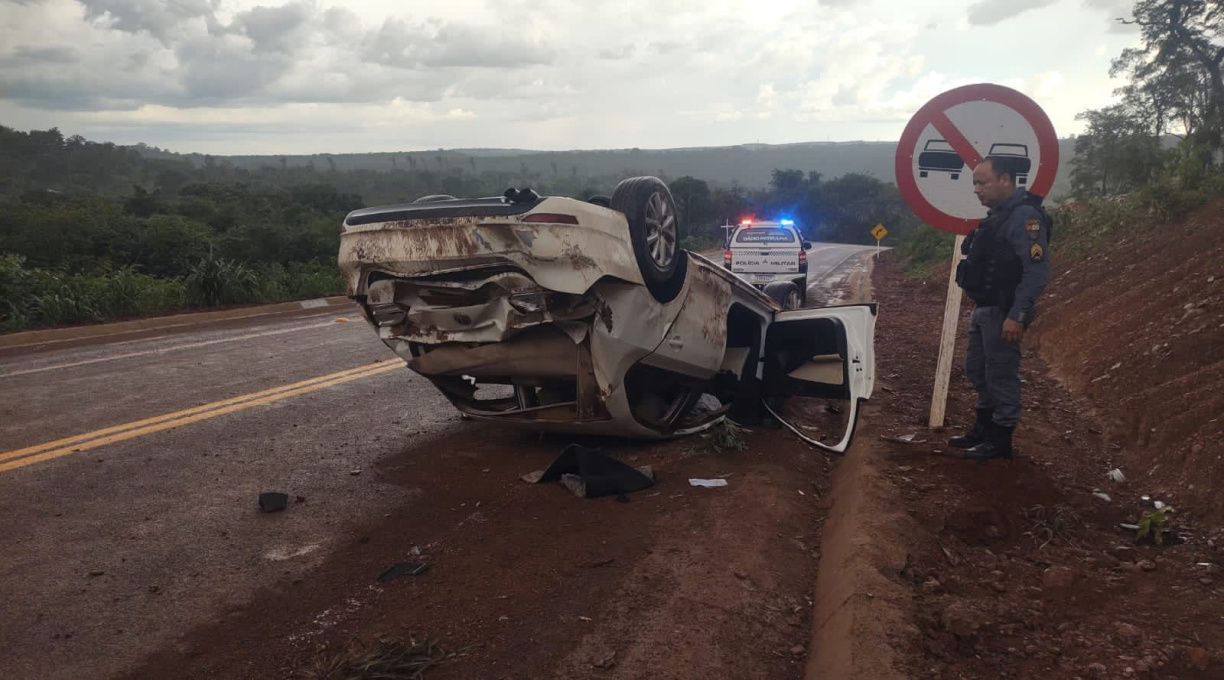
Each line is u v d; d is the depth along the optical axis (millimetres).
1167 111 27953
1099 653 2818
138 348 11148
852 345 5625
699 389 6270
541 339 5285
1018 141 4938
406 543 4336
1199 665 2701
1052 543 3812
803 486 5238
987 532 3955
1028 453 5016
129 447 6215
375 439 6457
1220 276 6652
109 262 21266
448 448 6176
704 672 3008
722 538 4184
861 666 2738
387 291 5285
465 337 5180
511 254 4656
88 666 3152
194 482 5406
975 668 2775
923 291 19047
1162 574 3430
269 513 4828
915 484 4457
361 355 10375
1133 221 12359
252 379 8820
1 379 8922
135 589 3826
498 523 4582
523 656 3125
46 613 3586
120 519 4734
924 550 3727
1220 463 4043
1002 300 4551
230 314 16188
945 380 5734
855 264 38969
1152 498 4258
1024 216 4484
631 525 4453
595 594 3629
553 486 5203
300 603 3658
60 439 6406
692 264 5715
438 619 3453
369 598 3689
